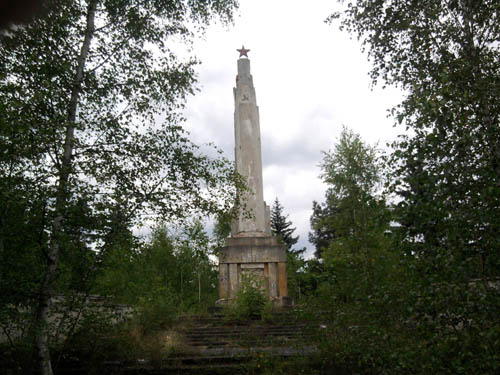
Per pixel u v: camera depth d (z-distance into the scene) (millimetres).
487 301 4664
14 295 7891
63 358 10219
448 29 7668
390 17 9016
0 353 8250
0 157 7379
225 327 15938
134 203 9164
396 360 6012
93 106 9867
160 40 11273
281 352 11383
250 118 25234
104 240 8766
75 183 8125
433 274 5164
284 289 21719
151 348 11305
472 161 5309
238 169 24359
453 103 5480
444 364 5121
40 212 7809
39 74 9047
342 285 8234
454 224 5035
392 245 5652
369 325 6996
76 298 9086
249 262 21938
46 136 8047
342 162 22031
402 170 5590
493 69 6430
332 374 9352
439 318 5234
